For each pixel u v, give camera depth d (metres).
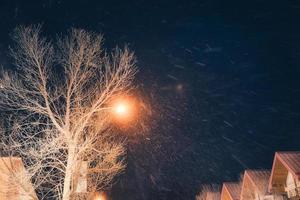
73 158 11.68
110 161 12.59
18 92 11.84
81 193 12.09
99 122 12.44
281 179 25.00
